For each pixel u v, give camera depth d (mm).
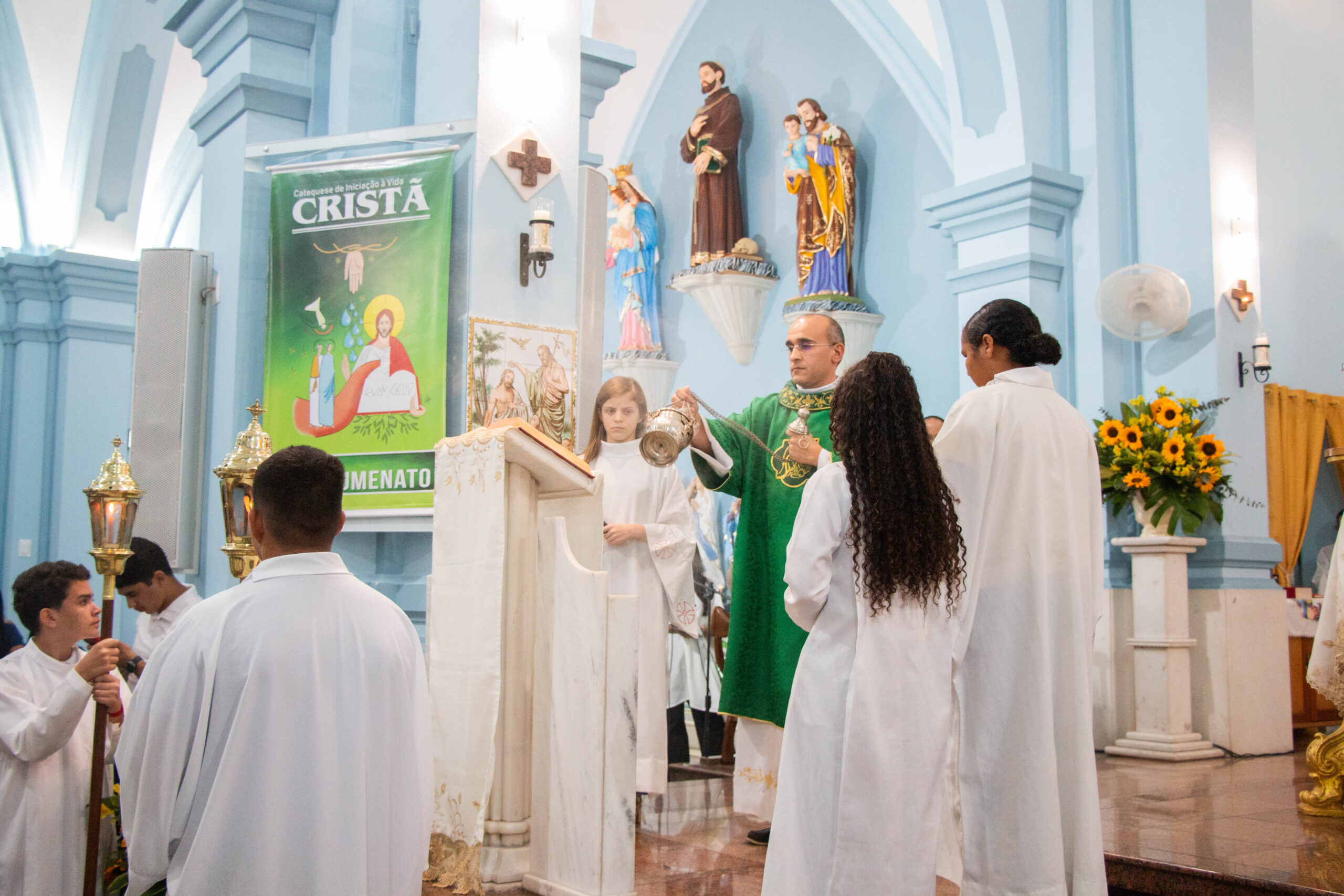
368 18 5160
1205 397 6633
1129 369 6926
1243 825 3984
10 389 9609
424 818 2199
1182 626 6227
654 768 4082
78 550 9430
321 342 4660
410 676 2225
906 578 2467
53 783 2764
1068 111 7133
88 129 9516
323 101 5301
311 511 2180
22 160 9586
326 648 2090
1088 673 2861
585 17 10586
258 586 2115
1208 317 6641
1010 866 2691
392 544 4758
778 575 3666
